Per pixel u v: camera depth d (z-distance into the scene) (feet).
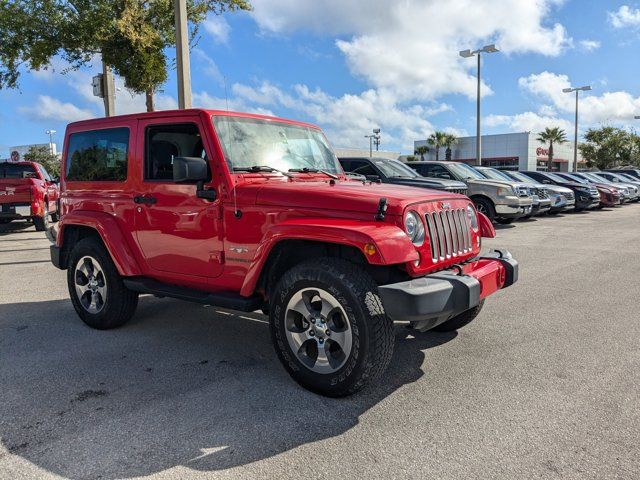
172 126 13.85
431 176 46.55
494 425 9.88
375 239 9.96
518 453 8.88
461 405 10.75
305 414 10.41
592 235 39.60
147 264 14.85
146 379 12.28
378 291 10.36
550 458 8.71
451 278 10.96
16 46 42.50
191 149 13.53
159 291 14.30
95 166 16.07
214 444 9.28
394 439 9.40
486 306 18.67
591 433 9.52
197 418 10.26
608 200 68.69
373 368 10.53
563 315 17.47
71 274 16.65
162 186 13.99
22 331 16.16
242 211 12.37
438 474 8.29
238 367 13.06
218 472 8.42
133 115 14.82
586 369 12.68
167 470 8.48
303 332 11.44
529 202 45.03
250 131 13.94
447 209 12.32
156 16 42.39
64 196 17.25
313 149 15.76
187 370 12.85
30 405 10.90
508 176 53.47
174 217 13.78
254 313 18.21
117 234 15.08
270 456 8.87
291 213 11.66
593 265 26.71
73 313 18.34
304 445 9.23
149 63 39.14
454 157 199.00
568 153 198.80
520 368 12.78
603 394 11.21
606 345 14.43
